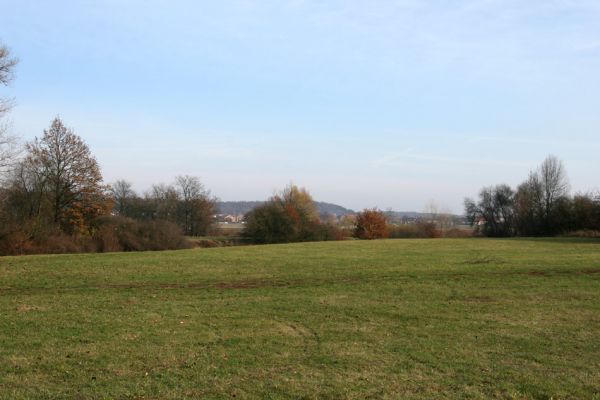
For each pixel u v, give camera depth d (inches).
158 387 326.6
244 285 792.3
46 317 547.2
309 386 328.8
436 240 2158.0
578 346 427.8
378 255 1307.8
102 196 2130.9
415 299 656.4
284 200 3048.7
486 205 3462.1
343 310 586.2
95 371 360.8
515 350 415.8
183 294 706.2
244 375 351.3
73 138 2046.0
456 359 389.4
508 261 1115.3
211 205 3604.8
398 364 377.4
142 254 1326.3
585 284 770.8
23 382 336.2
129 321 527.5
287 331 484.4
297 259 1189.1
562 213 2906.0
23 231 1798.7
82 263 1072.8
